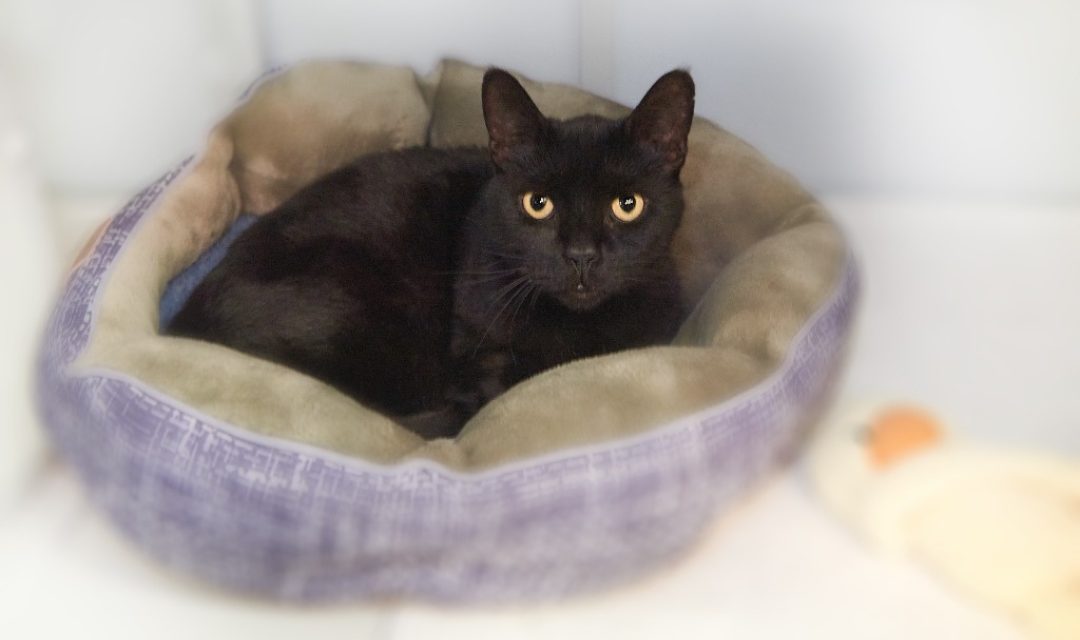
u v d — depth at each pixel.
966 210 1.45
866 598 0.91
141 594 0.98
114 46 1.51
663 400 0.93
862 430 1.01
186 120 1.58
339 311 1.15
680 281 1.24
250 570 0.94
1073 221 1.41
